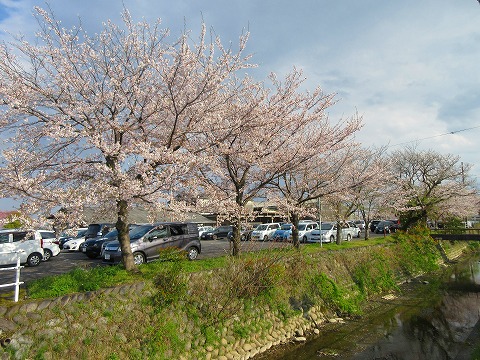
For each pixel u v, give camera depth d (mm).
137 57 8664
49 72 8094
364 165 17984
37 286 7152
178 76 8570
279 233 24234
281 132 11391
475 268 23281
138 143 8188
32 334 5773
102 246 15211
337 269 13844
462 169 28844
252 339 9023
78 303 6523
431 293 15977
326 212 20609
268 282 10062
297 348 9367
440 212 28031
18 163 7266
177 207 8562
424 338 10305
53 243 15883
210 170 10992
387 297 15031
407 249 20047
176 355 7223
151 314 7391
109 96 8406
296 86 11742
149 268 8992
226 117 9844
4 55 7590
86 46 8391
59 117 7953
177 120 9258
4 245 13148
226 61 8828
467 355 9102
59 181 8695
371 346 9633
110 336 6602
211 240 28906
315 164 13953
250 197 11648
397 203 22156
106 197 7672
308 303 11414
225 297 8930
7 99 7398
